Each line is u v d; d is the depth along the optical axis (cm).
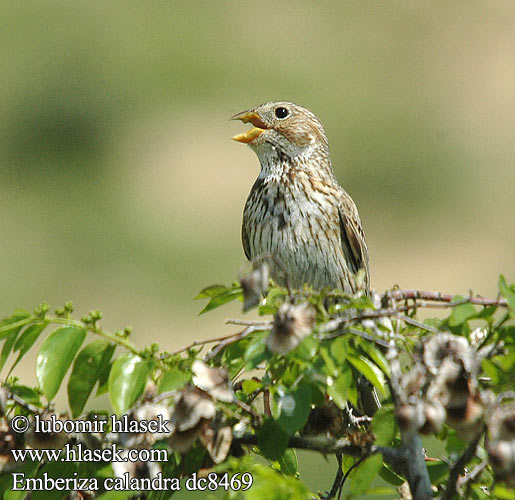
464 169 2188
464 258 1866
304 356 324
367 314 338
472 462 361
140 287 1664
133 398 327
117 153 2177
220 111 2306
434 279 1791
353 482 313
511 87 2530
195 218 1906
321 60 2502
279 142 705
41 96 2272
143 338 1515
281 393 335
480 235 1969
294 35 2598
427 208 2094
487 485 368
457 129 2336
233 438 354
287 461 388
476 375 320
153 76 2361
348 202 709
